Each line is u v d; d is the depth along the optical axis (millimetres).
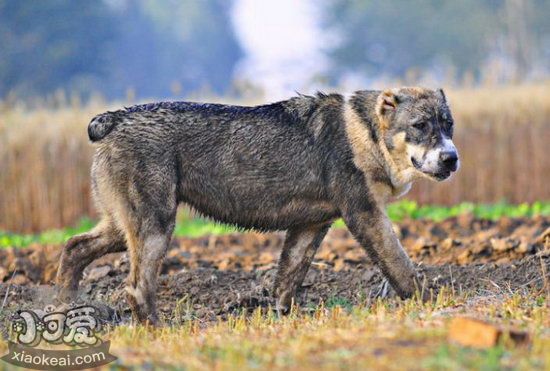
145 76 173000
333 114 25141
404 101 24641
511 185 53625
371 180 24766
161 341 20141
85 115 52188
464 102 55406
